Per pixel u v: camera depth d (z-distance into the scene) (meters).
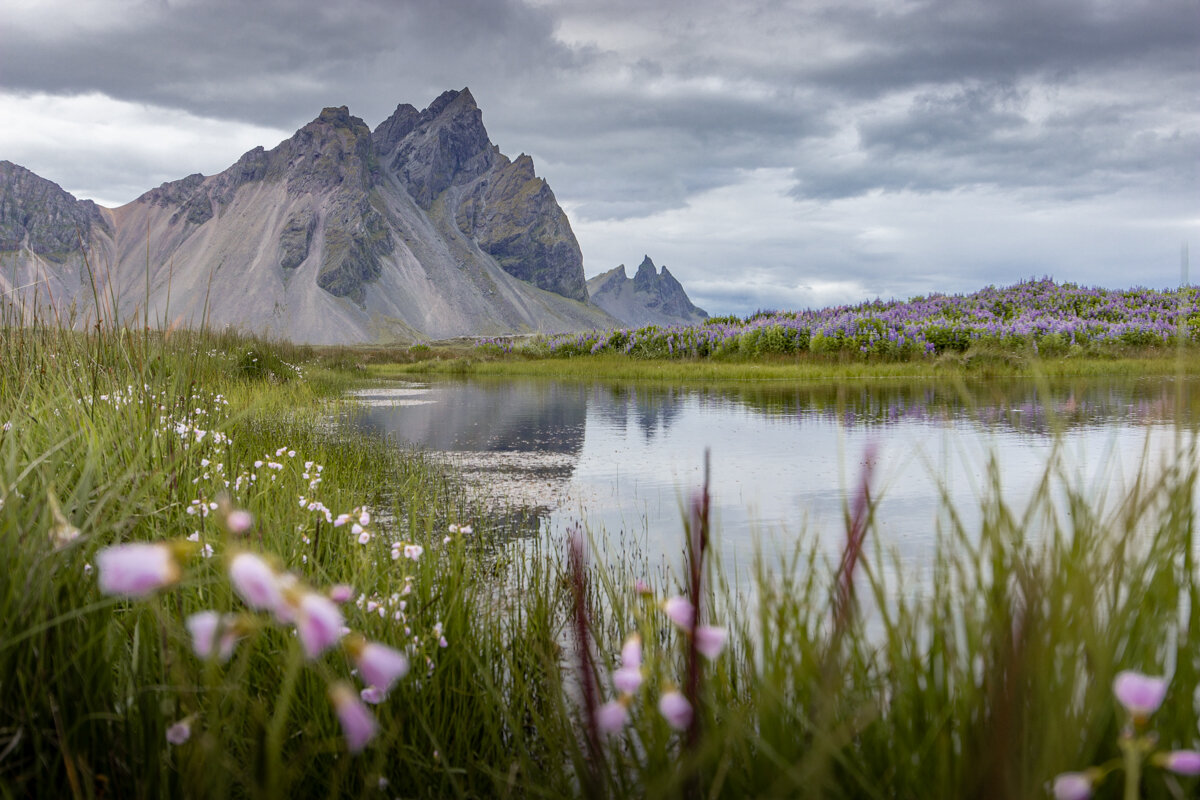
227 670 2.09
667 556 4.79
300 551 3.39
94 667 1.94
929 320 28.81
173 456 3.80
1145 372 21.31
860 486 1.49
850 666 1.74
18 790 1.63
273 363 19.34
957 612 1.91
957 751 1.56
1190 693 1.54
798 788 1.52
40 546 1.94
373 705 2.27
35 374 4.70
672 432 11.61
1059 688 1.43
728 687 2.15
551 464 8.86
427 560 3.40
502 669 3.13
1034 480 6.70
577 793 2.19
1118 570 1.70
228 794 1.86
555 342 38.31
